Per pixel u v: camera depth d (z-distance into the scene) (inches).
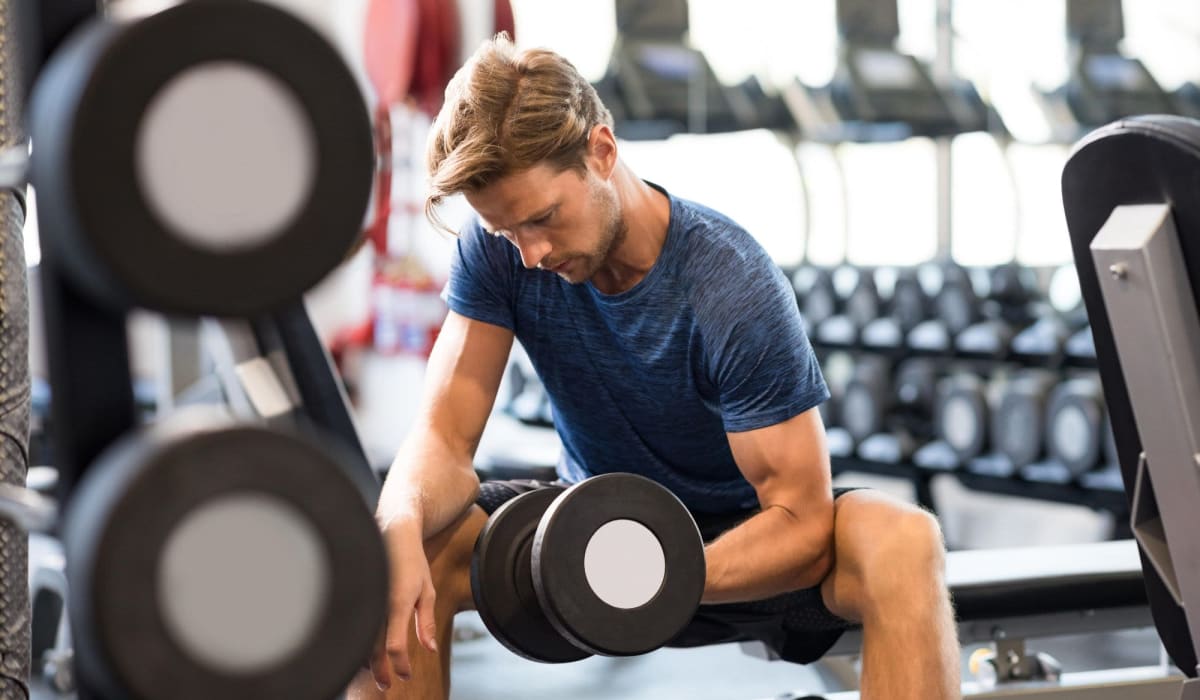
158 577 19.4
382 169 195.8
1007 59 196.4
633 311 63.6
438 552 61.0
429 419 64.2
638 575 45.3
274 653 20.4
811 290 207.5
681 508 46.3
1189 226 48.6
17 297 40.3
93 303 22.6
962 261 205.5
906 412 191.5
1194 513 51.1
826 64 206.5
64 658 97.5
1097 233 52.2
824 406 197.8
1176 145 47.2
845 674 98.7
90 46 19.9
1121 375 53.9
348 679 21.1
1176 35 189.8
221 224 20.7
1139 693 75.8
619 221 60.1
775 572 59.6
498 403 231.6
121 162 19.8
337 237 21.7
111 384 23.0
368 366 257.3
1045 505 203.6
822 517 61.7
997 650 83.0
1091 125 191.6
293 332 53.3
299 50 21.0
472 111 55.2
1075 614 85.0
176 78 20.1
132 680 19.2
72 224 19.7
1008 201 199.5
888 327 197.9
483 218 57.6
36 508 24.0
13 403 40.2
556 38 219.1
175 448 19.5
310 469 20.7
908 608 57.7
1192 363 49.9
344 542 21.0
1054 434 166.7
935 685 57.1
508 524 50.4
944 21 198.5
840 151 213.6
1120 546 92.1
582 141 57.1
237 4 20.5
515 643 50.2
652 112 197.6
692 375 64.6
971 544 200.4
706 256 62.2
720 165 216.1
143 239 20.0
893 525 59.7
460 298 66.7
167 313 20.7
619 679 117.6
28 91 22.3
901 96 196.7
